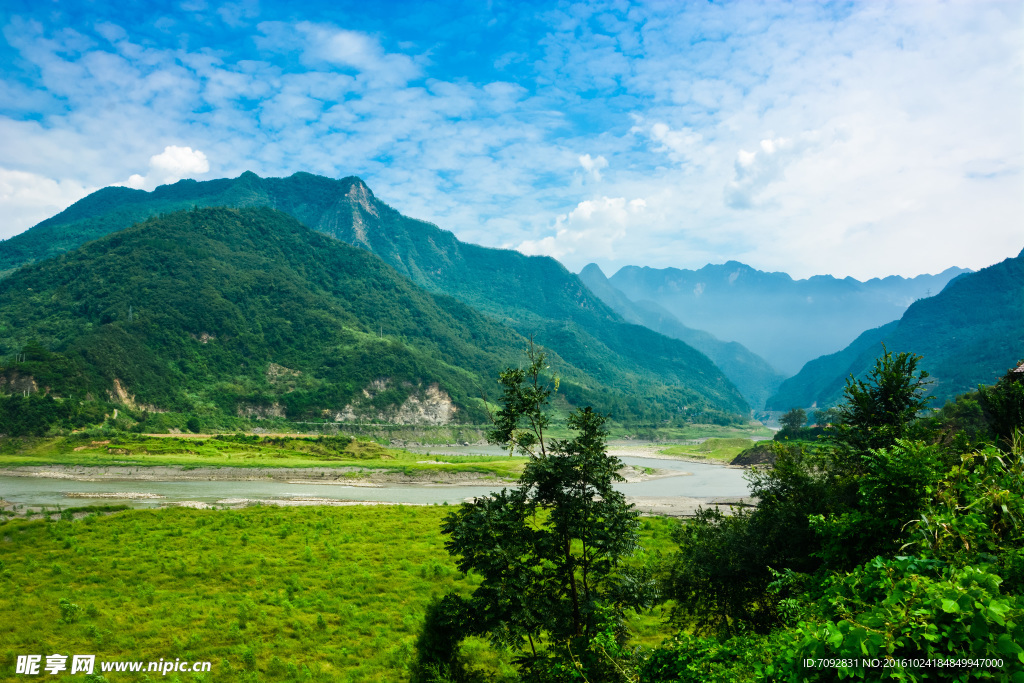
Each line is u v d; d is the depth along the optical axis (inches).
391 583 1072.8
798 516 569.6
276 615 886.4
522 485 592.7
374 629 847.1
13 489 3272.6
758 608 593.0
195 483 3703.3
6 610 858.1
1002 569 241.4
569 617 569.9
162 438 5300.2
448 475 4065.0
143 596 943.0
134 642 753.6
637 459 6461.6
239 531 1520.7
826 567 419.2
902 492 386.0
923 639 200.8
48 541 1343.5
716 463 5959.6
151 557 1197.1
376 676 695.1
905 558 260.7
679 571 663.8
